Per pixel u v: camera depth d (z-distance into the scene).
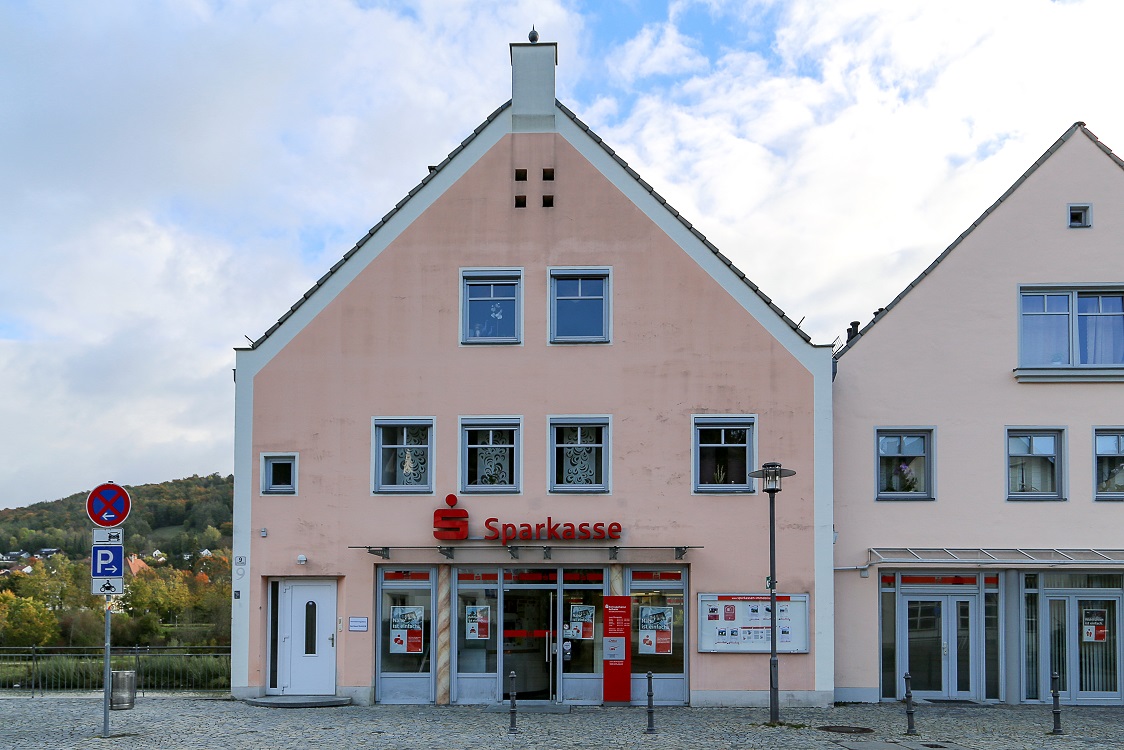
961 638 19.95
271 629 19.28
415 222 19.95
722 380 19.33
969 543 20.00
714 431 19.39
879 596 19.94
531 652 19.05
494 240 19.81
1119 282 20.27
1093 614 20.00
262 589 19.23
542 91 20.11
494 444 19.52
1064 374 20.09
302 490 19.42
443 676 18.94
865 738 15.14
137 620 48.91
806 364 19.28
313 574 19.19
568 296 19.77
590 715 17.48
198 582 51.56
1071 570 19.83
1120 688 19.77
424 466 19.53
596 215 19.77
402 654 19.12
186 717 16.69
